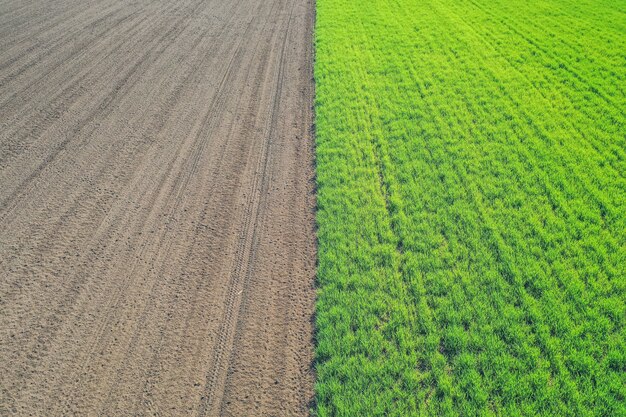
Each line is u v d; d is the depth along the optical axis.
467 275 8.12
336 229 9.20
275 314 7.65
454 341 7.02
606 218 9.33
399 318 7.39
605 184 10.23
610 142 11.63
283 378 6.75
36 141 11.78
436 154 11.25
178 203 9.92
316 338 7.24
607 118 12.62
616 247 8.62
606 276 8.05
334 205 9.77
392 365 6.74
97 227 9.29
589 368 6.64
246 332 7.36
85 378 6.70
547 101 13.43
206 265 8.52
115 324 7.44
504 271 8.21
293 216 9.64
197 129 12.43
